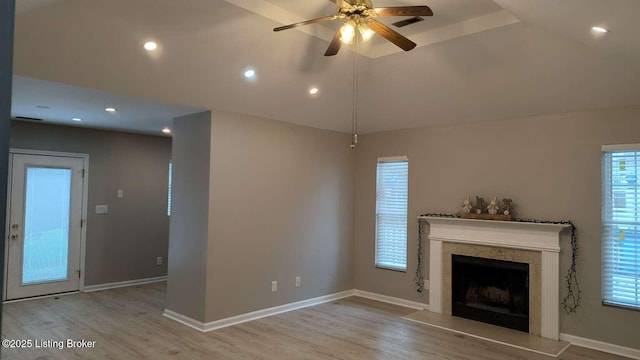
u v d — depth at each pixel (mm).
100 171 6602
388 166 6348
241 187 5188
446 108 5227
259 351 4258
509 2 2910
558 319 4664
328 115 5766
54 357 4008
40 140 6035
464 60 4293
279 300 5598
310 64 4477
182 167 5297
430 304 5688
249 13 3520
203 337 4613
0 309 557
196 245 5004
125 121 5824
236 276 5125
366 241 6531
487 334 4812
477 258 5289
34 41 3336
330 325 5105
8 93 552
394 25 4023
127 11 3250
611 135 4434
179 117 5402
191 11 3363
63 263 6250
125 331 4762
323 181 6223
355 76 4918
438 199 5738
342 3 2660
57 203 6195
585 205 4578
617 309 4344
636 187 4305
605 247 4477
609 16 2549
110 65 3783
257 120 5387
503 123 5199
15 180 5820
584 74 4062
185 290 5113
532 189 4957
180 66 4016
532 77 4281
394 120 5891
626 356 4258
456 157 5590
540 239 4801
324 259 6211
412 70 4676
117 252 6770
